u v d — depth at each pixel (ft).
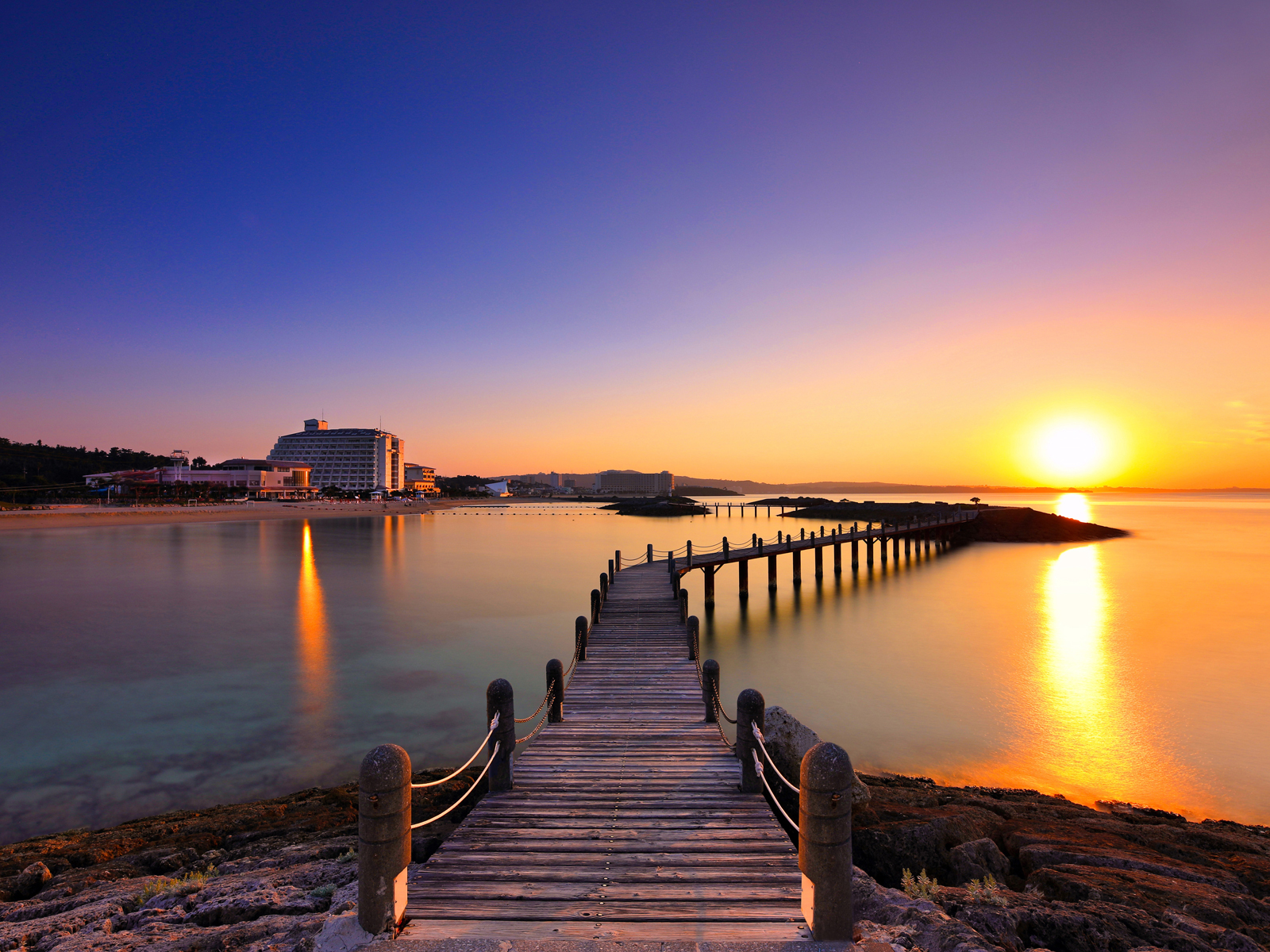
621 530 317.22
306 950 14.75
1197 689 62.95
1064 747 49.47
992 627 91.61
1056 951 18.39
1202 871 25.43
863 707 58.18
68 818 38.93
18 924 19.81
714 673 36.45
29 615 97.60
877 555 195.11
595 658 51.55
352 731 52.70
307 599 114.73
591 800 24.84
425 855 23.84
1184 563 164.04
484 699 60.80
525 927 15.67
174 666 71.36
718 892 17.58
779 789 30.58
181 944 16.70
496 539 261.85
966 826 29.27
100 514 338.13
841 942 14.58
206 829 33.63
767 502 644.69
